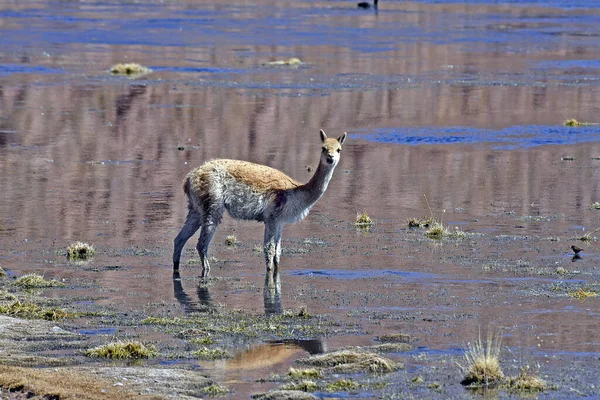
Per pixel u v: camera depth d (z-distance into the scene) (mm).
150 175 67938
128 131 86875
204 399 26203
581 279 40688
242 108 100125
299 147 79688
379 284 40031
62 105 100812
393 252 46188
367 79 123875
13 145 79688
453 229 51375
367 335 32625
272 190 41750
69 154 76125
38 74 124750
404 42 173625
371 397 26578
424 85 118250
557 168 70625
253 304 36938
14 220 53625
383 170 70125
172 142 81812
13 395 26016
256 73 129375
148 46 163000
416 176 67938
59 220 53812
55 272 42125
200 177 41812
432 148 79188
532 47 165875
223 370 28906
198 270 43000
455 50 160750
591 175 67938
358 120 93562
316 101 104938
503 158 74688
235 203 41781
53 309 35500
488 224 52938
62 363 29422
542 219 54156
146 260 44812
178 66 136375
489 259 44562
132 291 39000
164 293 38688
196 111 98000
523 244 47875
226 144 81062
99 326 33750
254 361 29781
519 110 100000
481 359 28297
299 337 32406
